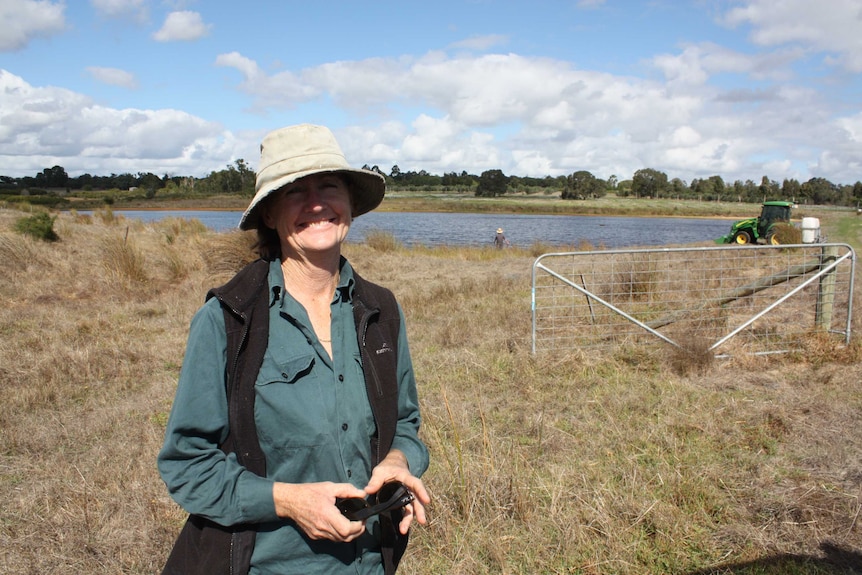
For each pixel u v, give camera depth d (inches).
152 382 238.5
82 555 126.4
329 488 55.9
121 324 323.3
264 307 60.9
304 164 61.4
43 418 200.5
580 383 229.9
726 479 155.3
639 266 378.0
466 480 148.1
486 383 232.5
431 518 137.2
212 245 457.1
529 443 178.2
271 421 58.9
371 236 794.8
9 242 456.1
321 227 62.6
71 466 165.0
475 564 124.0
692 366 240.7
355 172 64.2
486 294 418.3
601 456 169.6
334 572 60.8
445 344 286.0
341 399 61.6
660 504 141.2
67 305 367.6
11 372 235.3
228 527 58.4
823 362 249.0
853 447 170.2
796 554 125.8
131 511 142.4
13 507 144.9
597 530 134.6
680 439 178.9
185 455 56.4
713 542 130.6
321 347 61.7
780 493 148.1
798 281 366.6
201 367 57.1
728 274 436.1
